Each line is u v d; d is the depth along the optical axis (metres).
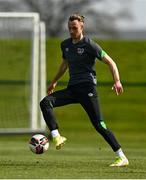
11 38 78.12
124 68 97.69
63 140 31.14
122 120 89.56
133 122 89.06
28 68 81.38
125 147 56.78
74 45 31.00
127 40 101.56
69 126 86.81
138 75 97.00
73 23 30.67
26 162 34.69
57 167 31.52
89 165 32.75
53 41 94.50
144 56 99.31
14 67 81.69
